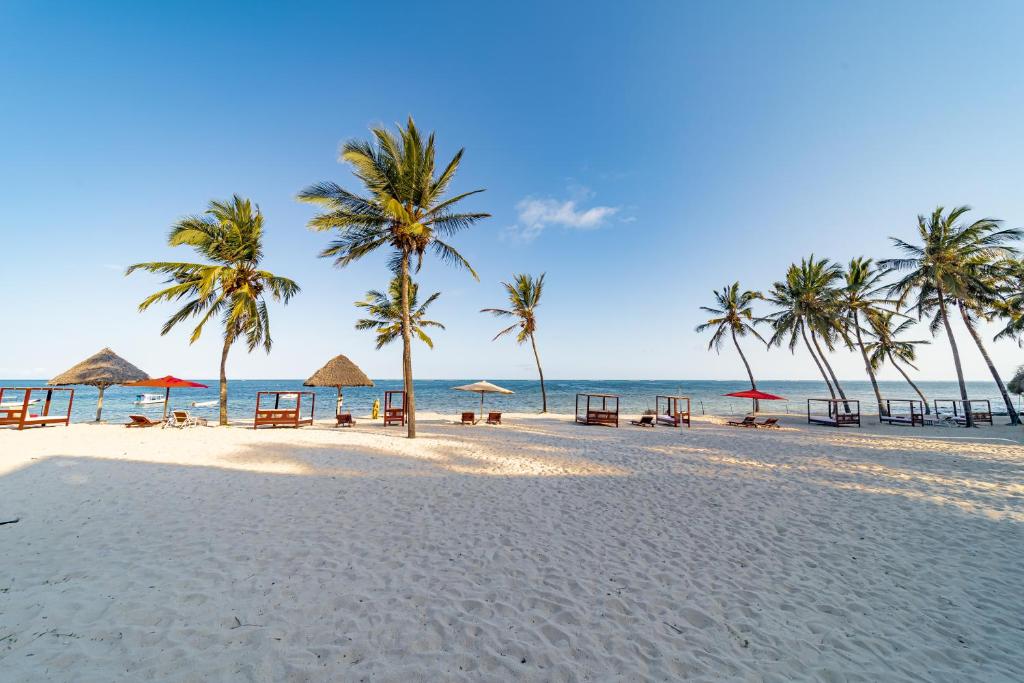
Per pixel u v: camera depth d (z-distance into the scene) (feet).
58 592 11.39
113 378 56.18
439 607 11.51
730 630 11.07
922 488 25.43
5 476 23.56
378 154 41.81
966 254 62.44
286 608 11.10
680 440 46.73
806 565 15.03
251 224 54.75
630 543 16.63
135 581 12.18
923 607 12.48
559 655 9.71
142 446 34.68
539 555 15.24
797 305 81.87
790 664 9.77
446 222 44.19
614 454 36.70
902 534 18.04
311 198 39.52
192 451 32.78
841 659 10.04
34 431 44.37
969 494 24.16
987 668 9.84
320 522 17.74
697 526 18.71
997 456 36.68
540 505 21.27
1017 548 16.69
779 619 11.66
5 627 9.65
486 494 22.94
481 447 39.01
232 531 16.38
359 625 10.49
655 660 9.70
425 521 18.33
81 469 25.55
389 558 14.49
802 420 75.82
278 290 58.75
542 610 11.63
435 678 8.75
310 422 57.26
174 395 173.99
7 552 13.83
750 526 18.80
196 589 11.86
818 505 21.94
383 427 56.34
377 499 21.33
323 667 8.89
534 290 93.09
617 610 11.80
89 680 8.13
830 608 12.28
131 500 19.77
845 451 39.29
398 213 37.96
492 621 10.97
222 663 8.83
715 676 9.23
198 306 53.83
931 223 64.54
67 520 16.97
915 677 9.50
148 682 8.16
